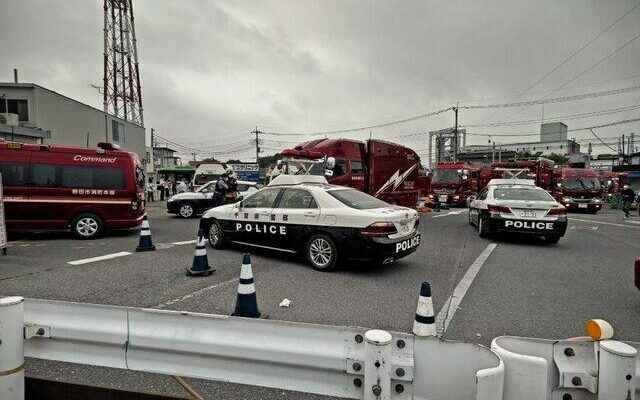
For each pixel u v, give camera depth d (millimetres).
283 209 7309
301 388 2279
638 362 1943
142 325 2502
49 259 7516
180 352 2436
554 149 70938
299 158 11766
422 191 22594
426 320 3207
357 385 2184
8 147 9555
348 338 2213
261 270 6703
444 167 24672
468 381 2000
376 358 2051
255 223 7707
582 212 22656
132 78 35438
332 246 6547
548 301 5156
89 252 8250
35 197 9656
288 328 2307
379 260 6254
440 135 51219
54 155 9820
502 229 9617
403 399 2102
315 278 6215
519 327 4246
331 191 7023
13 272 6465
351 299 5148
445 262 7590
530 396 1921
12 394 2219
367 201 7055
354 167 13289
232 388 3035
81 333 2566
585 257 8172
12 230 9609
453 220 15680
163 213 18500
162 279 6047
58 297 5113
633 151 57781
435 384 2066
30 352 2650
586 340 2041
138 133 32281
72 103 22797
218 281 5945
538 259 7926
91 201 10031
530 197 10109
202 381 3129
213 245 8641
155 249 8586
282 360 2293
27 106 19688
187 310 4656
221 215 8406
